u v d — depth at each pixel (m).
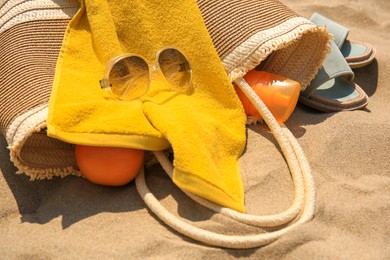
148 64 1.19
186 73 1.19
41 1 1.25
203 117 1.18
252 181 1.16
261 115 1.22
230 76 1.23
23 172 1.14
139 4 1.22
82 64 1.19
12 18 1.23
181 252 1.06
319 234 1.07
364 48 1.44
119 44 1.20
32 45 1.20
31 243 1.07
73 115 1.10
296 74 1.29
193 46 1.21
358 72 1.46
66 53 1.18
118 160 1.12
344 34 1.39
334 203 1.13
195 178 1.09
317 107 1.32
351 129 1.25
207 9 1.25
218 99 1.22
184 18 1.22
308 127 1.27
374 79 1.45
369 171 1.20
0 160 1.21
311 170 1.18
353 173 1.20
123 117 1.12
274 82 1.24
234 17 1.24
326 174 1.19
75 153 1.16
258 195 1.15
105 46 1.18
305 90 1.32
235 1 1.26
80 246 1.06
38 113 1.10
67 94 1.12
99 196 1.15
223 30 1.24
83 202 1.14
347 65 1.33
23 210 1.15
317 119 1.29
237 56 1.22
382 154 1.22
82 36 1.21
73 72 1.16
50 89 1.14
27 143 1.14
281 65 1.30
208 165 1.10
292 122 1.29
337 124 1.26
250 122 1.26
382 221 1.10
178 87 1.19
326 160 1.21
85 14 1.22
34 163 1.14
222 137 1.17
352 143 1.23
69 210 1.13
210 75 1.21
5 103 1.13
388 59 1.48
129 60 1.15
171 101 1.18
